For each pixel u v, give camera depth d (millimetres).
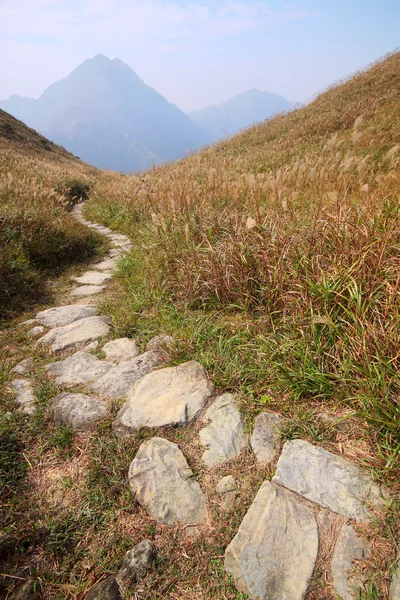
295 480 2023
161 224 5586
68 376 3197
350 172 6258
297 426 2318
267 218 4289
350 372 2436
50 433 2607
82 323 4137
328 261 3227
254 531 1847
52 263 6500
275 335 2979
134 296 4453
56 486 2238
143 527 1975
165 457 2273
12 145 29016
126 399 2803
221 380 2748
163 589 1709
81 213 13789
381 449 2070
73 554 1889
